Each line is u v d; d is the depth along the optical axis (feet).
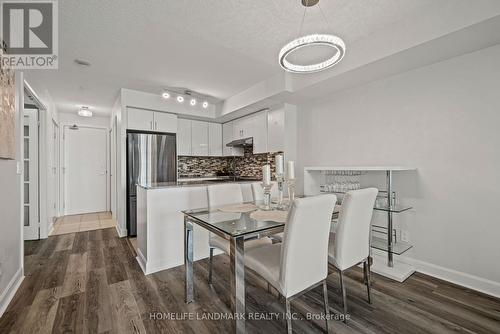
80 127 18.28
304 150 12.37
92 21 6.77
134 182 12.42
